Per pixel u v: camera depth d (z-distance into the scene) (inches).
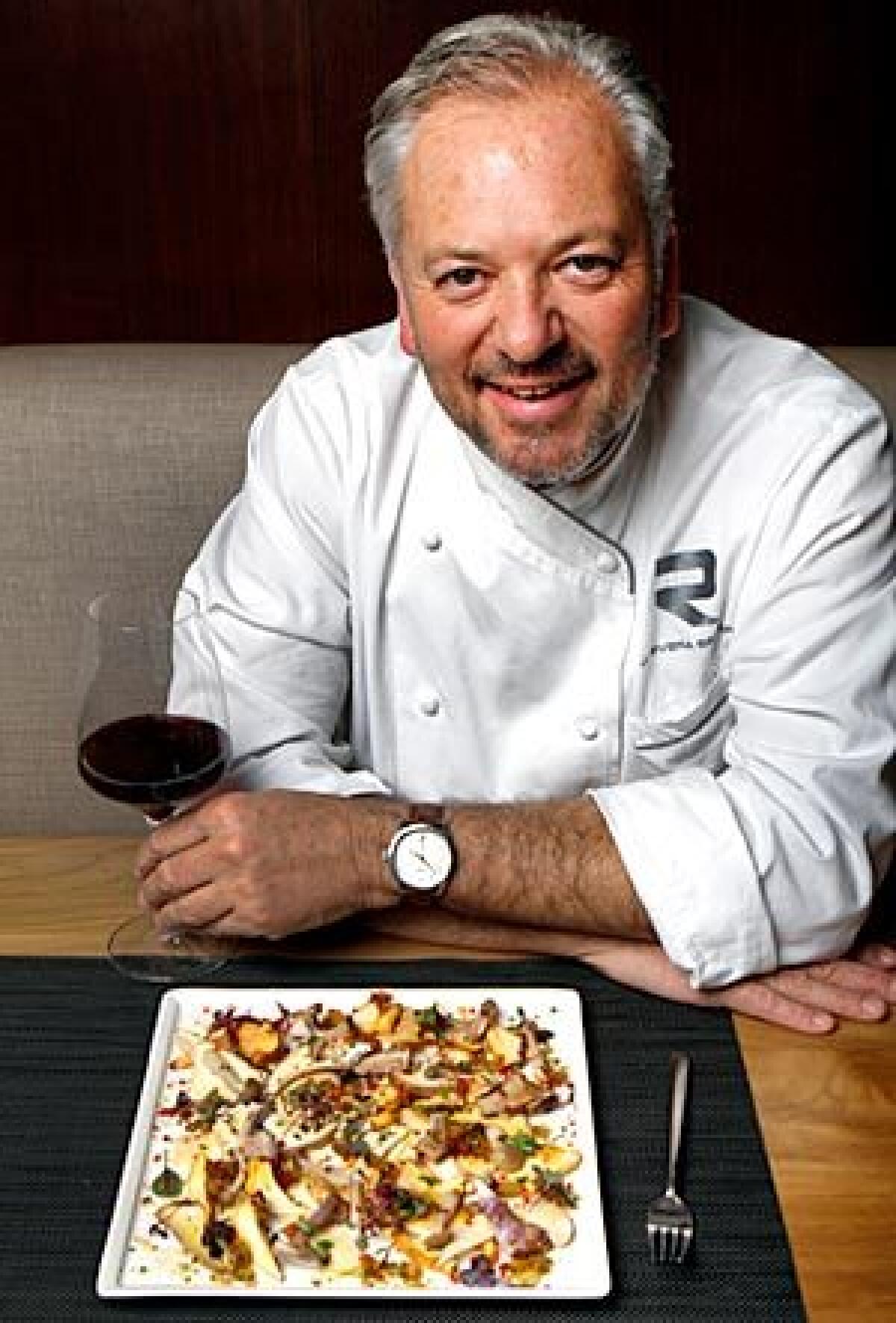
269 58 113.7
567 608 59.7
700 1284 39.4
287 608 62.8
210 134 115.6
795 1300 39.0
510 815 51.8
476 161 49.7
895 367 69.8
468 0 112.3
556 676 61.3
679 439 58.6
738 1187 42.1
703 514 58.7
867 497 57.4
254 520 63.9
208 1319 38.7
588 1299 38.8
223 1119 44.1
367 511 61.7
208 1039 46.8
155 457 70.0
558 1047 46.6
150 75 114.1
